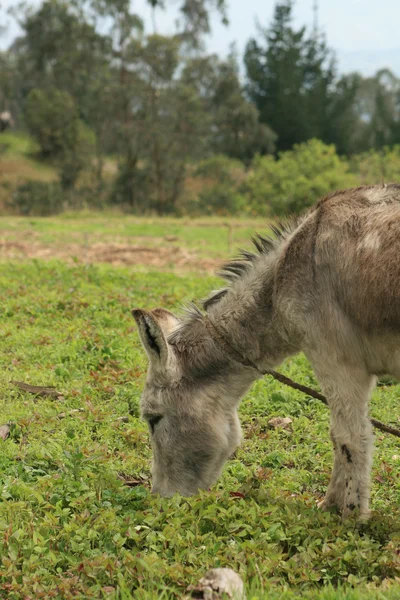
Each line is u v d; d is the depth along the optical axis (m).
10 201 44.22
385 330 4.08
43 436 5.89
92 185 48.94
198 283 11.90
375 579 3.74
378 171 41.56
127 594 3.54
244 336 4.68
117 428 6.05
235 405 4.78
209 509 4.22
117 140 45.81
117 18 48.16
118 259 15.73
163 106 45.25
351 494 4.31
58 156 52.06
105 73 46.41
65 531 4.13
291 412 6.49
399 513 4.53
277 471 5.34
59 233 22.05
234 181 47.03
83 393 6.75
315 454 5.68
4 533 4.06
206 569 3.77
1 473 5.12
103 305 9.77
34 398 6.79
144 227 25.72
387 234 4.06
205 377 4.66
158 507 4.36
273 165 36.09
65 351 7.83
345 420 4.30
